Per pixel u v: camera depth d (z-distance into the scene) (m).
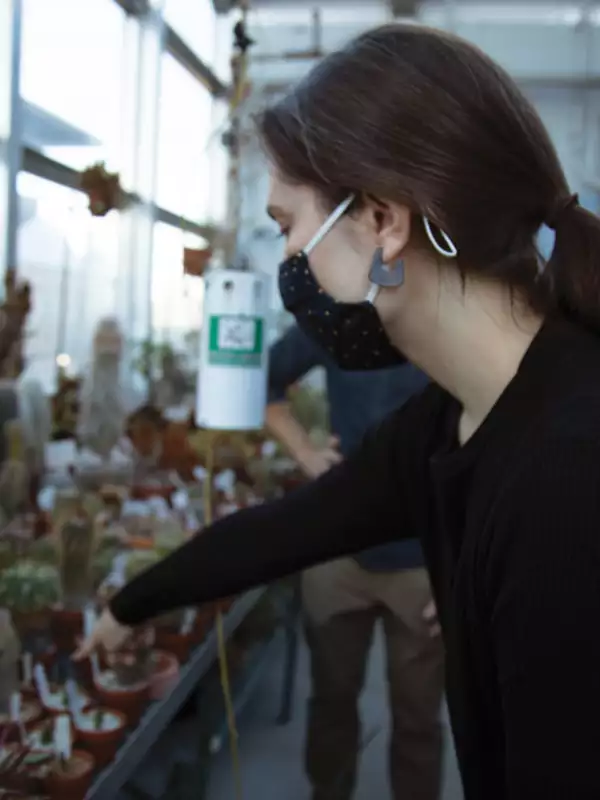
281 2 4.26
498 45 5.00
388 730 2.34
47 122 2.18
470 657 0.65
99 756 1.21
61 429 2.11
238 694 2.41
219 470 2.11
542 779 0.51
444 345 0.66
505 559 0.54
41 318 2.31
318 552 0.96
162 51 2.39
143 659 1.40
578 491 0.51
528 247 0.64
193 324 2.49
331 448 1.86
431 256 0.63
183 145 2.15
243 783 2.13
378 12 4.30
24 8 2.15
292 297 0.71
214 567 0.99
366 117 0.61
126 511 2.05
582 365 0.58
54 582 1.44
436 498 0.72
